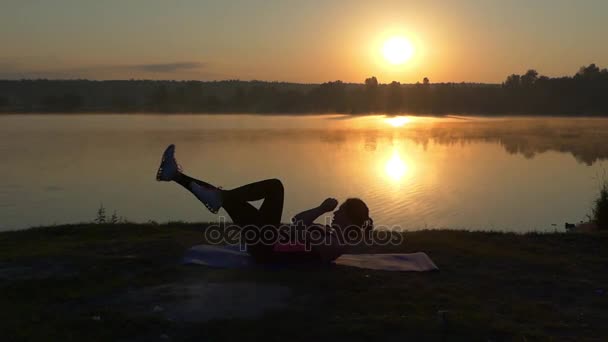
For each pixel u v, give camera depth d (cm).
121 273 591
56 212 4028
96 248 693
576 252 768
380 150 9969
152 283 559
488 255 716
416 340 449
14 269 604
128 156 8956
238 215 579
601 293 582
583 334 474
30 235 823
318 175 6344
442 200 4431
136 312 489
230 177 6278
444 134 14300
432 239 805
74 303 512
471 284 595
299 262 609
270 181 582
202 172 6769
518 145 10900
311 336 449
